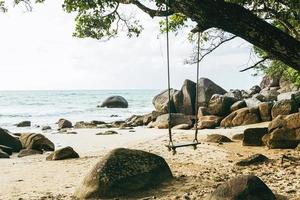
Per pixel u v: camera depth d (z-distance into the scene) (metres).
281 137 19.67
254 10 11.15
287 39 7.31
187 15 7.41
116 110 75.38
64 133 35.41
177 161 17.55
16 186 14.12
